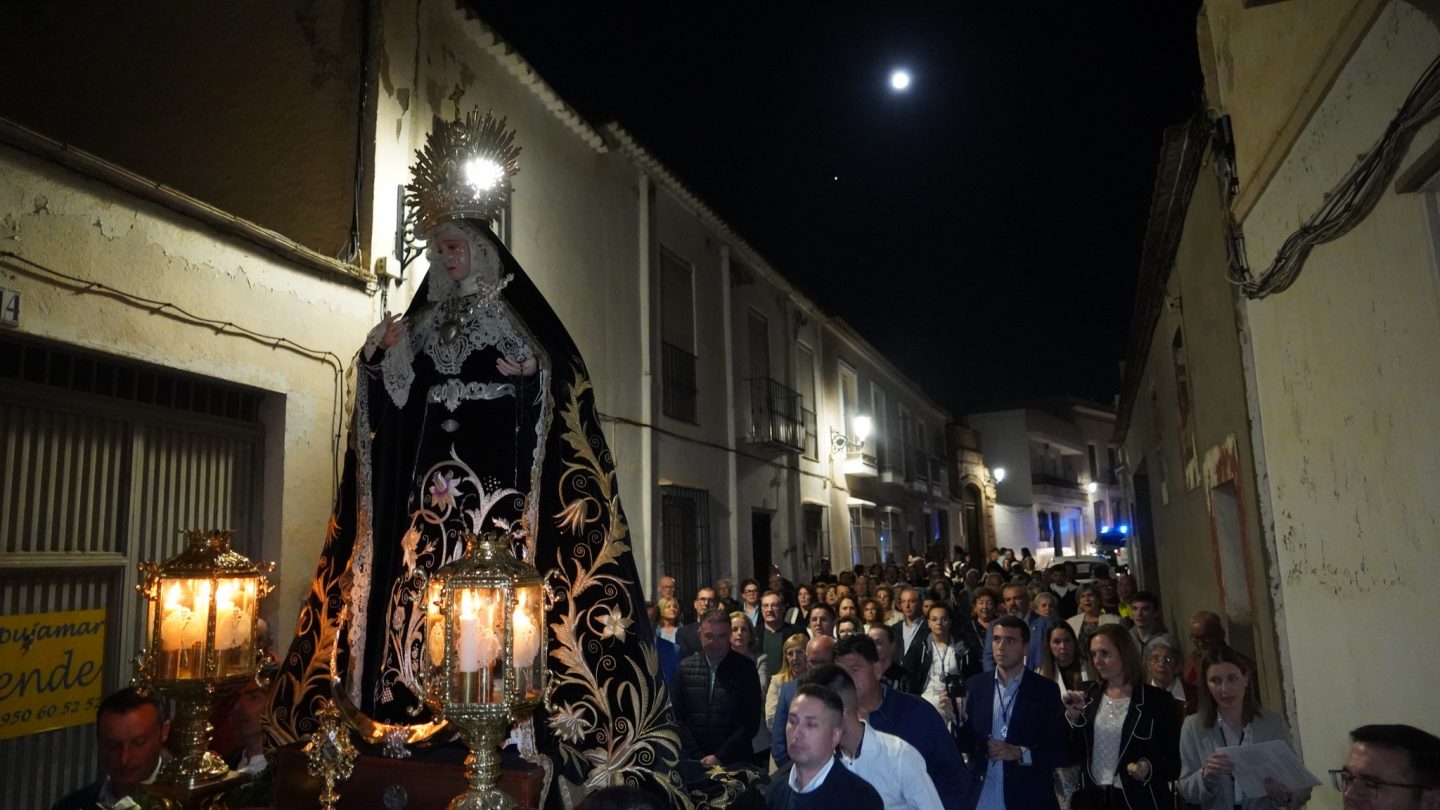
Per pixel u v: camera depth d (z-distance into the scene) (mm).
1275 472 4973
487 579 2244
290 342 5473
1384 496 3500
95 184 4367
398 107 6645
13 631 4117
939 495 27281
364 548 3166
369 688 2992
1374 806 2475
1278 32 4285
